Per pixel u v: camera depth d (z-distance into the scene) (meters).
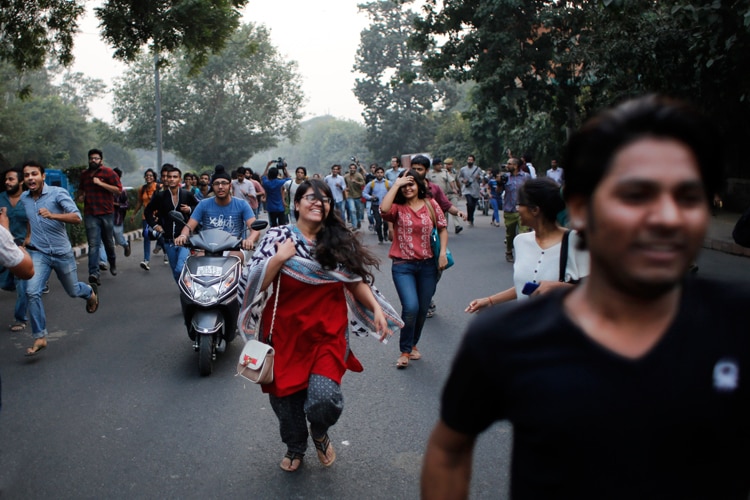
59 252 7.12
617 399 1.30
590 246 1.35
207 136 55.59
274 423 5.07
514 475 1.44
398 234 6.18
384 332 4.21
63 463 4.46
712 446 1.30
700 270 10.80
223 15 14.96
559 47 20.44
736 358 1.31
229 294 6.48
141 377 6.29
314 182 4.13
